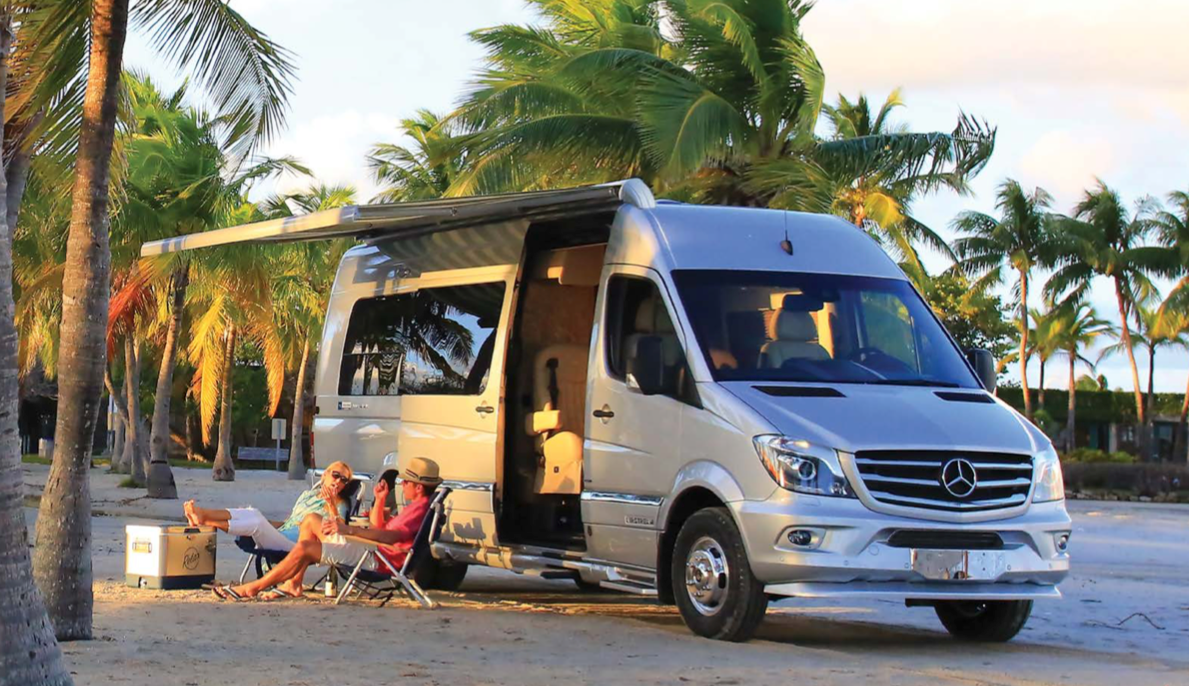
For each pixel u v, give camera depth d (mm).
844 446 8992
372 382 13047
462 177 22844
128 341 36219
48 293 30719
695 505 9859
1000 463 9367
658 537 9883
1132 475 46875
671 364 9859
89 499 8531
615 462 10281
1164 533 26656
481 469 11516
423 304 12531
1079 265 63844
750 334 9867
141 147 27875
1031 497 9453
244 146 11891
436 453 12023
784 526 8930
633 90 22406
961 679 7953
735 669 8000
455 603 11344
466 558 11844
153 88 29297
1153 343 65688
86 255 8555
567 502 11727
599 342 10555
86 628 8414
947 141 22375
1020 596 9336
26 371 40344
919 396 9664
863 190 32219
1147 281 64000
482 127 23453
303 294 42031
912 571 9008
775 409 9227
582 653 8555
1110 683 8078
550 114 23375
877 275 10578
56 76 9844
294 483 40500
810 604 12648
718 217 10531
